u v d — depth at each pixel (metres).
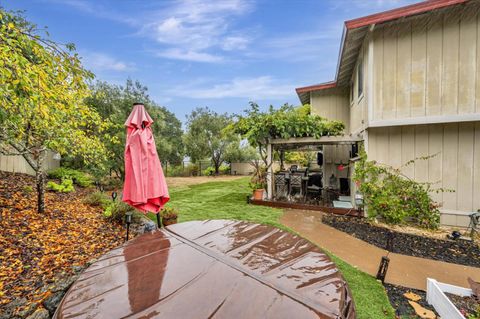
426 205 5.27
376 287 2.88
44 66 2.90
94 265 1.74
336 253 3.84
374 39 5.73
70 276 3.17
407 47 5.48
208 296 1.31
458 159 5.31
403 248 4.06
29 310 2.53
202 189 11.27
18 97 2.53
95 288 1.44
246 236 2.22
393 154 5.80
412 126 5.64
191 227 2.51
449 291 2.65
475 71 5.02
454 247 4.11
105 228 5.04
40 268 3.35
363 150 6.09
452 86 5.18
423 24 5.34
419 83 5.41
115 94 10.62
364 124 6.31
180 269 1.61
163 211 5.18
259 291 1.34
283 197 8.08
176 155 19.80
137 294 1.36
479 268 3.36
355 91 7.82
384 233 4.82
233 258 1.75
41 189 5.35
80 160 10.38
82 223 5.20
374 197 5.65
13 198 5.96
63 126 4.72
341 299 1.31
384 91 5.67
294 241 2.10
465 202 5.25
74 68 3.08
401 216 5.31
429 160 5.51
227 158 19.69
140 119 3.45
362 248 4.05
